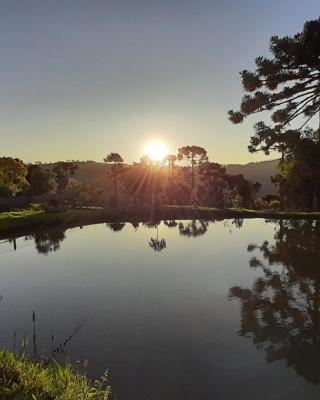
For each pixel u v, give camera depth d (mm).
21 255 28438
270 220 51062
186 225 48375
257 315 14469
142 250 29875
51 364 10242
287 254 26422
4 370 7078
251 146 22828
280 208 65312
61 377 7875
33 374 7227
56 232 42594
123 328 13375
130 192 88312
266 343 11977
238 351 11438
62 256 27859
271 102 22203
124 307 15734
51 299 17078
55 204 64812
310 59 20844
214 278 20312
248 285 18750
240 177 104500
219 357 11039
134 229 44875
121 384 9555
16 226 42188
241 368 10406
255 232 38812
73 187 134500
